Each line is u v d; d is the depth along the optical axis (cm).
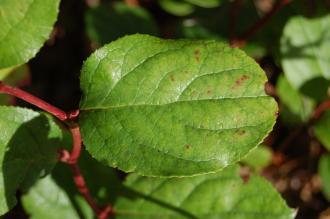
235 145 39
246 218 47
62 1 69
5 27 41
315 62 56
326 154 56
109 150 39
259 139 39
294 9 58
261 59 67
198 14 60
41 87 68
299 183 66
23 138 42
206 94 39
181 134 39
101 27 58
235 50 39
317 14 57
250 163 56
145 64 39
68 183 50
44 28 41
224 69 39
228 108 39
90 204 48
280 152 61
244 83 39
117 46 39
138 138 39
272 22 59
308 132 61
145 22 59
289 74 55
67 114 40
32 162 42
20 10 41
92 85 40
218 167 39
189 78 39
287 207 47
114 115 39
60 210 50
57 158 43
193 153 39
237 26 59
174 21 70
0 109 41
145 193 49
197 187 48
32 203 49
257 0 72
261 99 39
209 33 59
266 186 47
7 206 42
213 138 39
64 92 68
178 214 48
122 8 59
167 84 39
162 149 39
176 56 39
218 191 48
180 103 39
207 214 48
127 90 39
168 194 48
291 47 56
